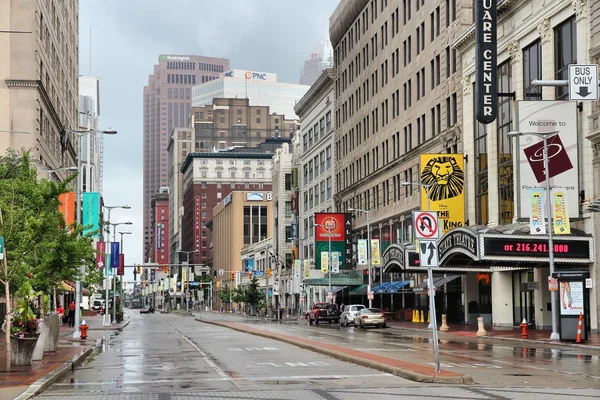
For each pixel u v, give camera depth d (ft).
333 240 324.39
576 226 167.94
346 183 362.74
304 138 445.78
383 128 309.42
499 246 165.48
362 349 120.67
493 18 189.98
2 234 92.38
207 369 91.15
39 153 235.40
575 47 167.12
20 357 90.33
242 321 313.94
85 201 226.99
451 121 238.27
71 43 358.43
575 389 65.26
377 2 318.45
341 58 373.40
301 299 366.43
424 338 157.07
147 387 72.28
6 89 232.53
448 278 232.94
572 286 131.23
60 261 108.99
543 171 158.81
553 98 175.42
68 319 268.21
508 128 196.54
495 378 75.20
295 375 81.56
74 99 375.45
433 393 63.10
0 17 234.17
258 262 568.82
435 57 252.62
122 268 316.40
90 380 79.92
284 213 499.51
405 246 224.12
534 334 159.33
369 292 265.34
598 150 155.53
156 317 447.01
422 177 215.51
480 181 216.13
